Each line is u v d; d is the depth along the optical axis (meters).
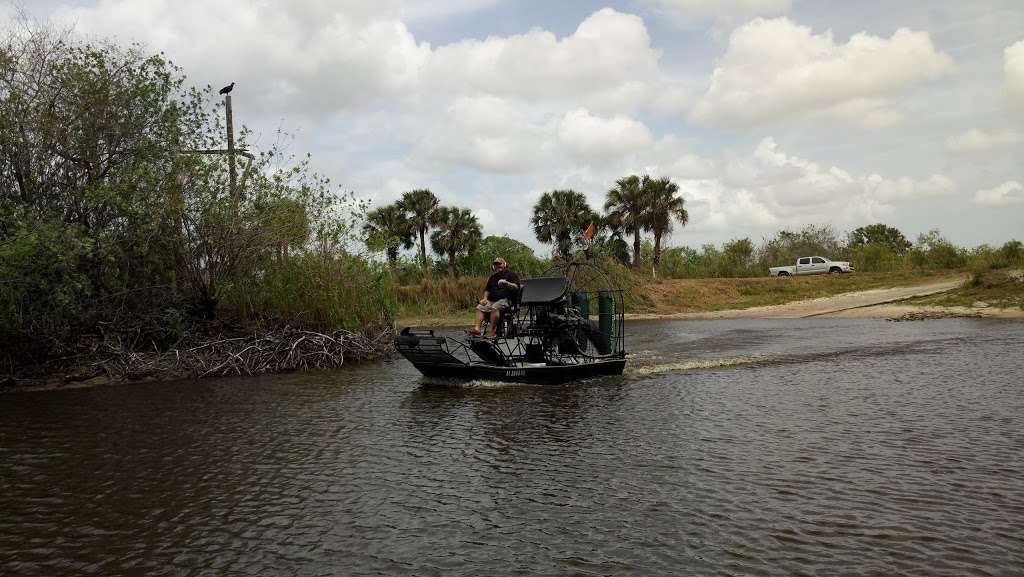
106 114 15.11
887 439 7.30
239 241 15.47
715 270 51.19
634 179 46.53
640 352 16.47
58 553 4.91
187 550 4.90
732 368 13.30
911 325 21.23
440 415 9.37
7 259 12.48
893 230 94.31
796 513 5.21
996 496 5.46
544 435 8.02
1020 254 29.05
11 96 14.09
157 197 14.53
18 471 7.03
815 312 28.81
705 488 5.87
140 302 15.00
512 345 11.97
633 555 4.55
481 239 45.88
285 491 6.18
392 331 18.41
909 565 4.29
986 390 9.84
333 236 16.86
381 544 4.88
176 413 9.96
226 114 18.61
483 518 5.33
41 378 12.97
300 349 15.06
